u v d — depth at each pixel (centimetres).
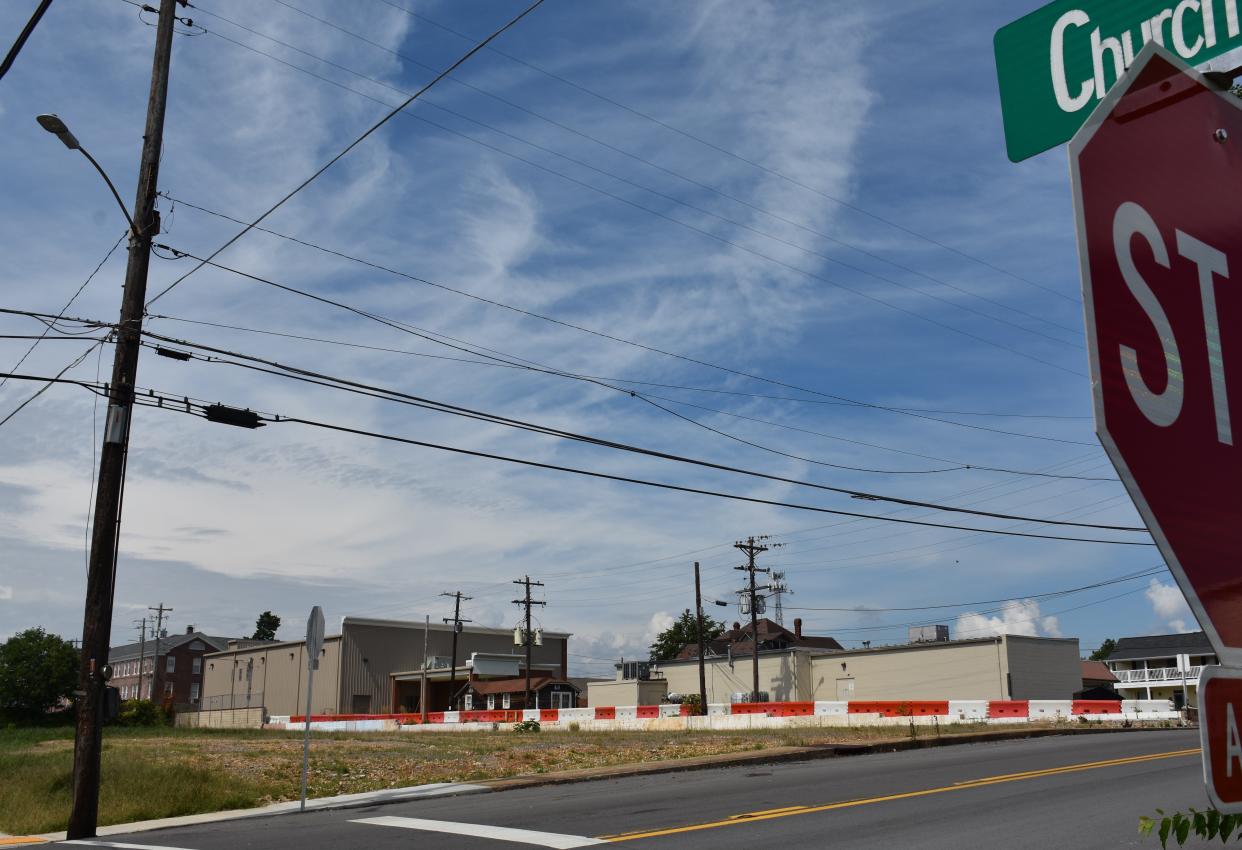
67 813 1471
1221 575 170
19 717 7944
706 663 6794
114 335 1606
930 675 5475
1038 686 5228
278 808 1496
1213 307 188
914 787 1418
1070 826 1038
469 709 7462
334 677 7781
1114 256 176
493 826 1169
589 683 7294
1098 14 232
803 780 1575
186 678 12512
